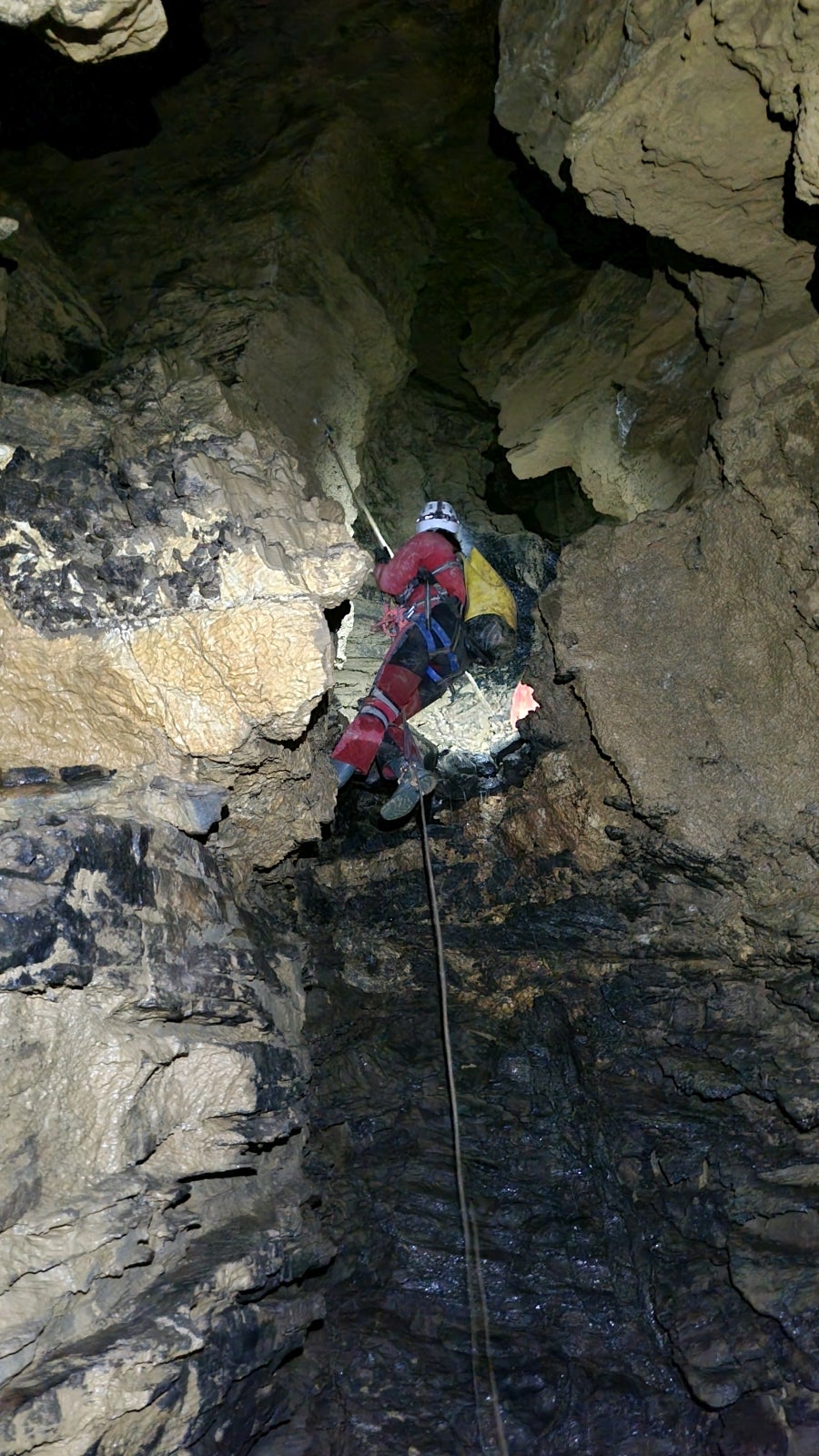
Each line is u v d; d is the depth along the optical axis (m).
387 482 7.31
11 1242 2.90
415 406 7.12
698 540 4.54
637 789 4.39
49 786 3.52
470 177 5.76
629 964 4.80
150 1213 3.26
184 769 3.73
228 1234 3.74
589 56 3.91
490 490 7.61
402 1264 4.45
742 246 4.00
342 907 5.06
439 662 4.81
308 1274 4.11
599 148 3.70
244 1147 3.71
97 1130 3.14
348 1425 4.02
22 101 4.98
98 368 5.12
